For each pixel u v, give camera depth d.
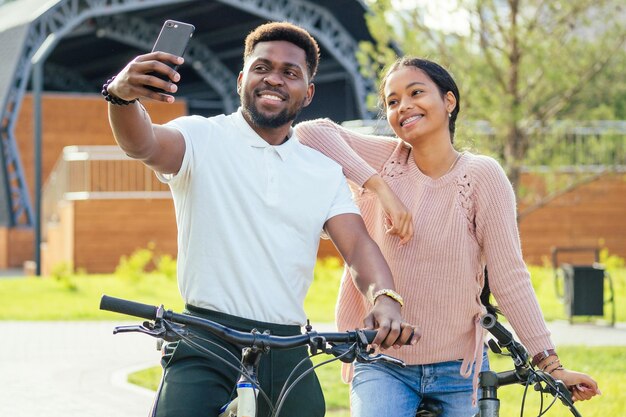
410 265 4.40
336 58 38.50
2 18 41.84
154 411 3.64
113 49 46.47
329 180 3.97
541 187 22.61
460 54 16.14
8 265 34.84
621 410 7.86
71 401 8.73
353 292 4.59
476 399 4.35
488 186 4.36
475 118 16.05
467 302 4.38
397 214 4.32
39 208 25.75
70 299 17.11
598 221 23.95
